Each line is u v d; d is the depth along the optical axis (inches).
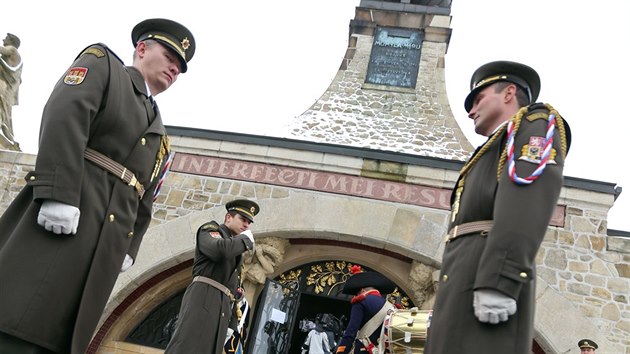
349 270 473.1
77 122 130.6
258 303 444.1
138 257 444.1
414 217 447.5
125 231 141.3
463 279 117.0
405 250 441.1
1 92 525.7
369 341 230.8
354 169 468.1
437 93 669.3
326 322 478.0
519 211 109.0
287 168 476.1
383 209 452.1
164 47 162.1
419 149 584.7
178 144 488.4
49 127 128.4
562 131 122.4
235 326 274.2
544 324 404.2
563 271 421.4
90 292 130.3
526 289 112.1
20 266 123.1
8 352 120.0
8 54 538.6
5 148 517.3
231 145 484.1
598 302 410.3
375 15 740.0
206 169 480.4
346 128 611.8
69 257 127.3
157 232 451.5
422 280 437.1
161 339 457.1
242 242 234.1
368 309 235.3
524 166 114.4
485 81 144.4
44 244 125.9
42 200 125.0
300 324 478.6
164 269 450.6
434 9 736.3
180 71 166.1
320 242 467.2
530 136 119.3
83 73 137.6
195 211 461.1
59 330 124.8
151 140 150.6
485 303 107.1
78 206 127.3
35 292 121.9
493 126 141.6
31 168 490.0
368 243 451.5
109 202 138.1
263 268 446.6
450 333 113.3
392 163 467.8
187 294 232.4
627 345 396.5
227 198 466.3
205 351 222.2
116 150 141.1
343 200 458.0
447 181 456.8
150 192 159.3
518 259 106.4
